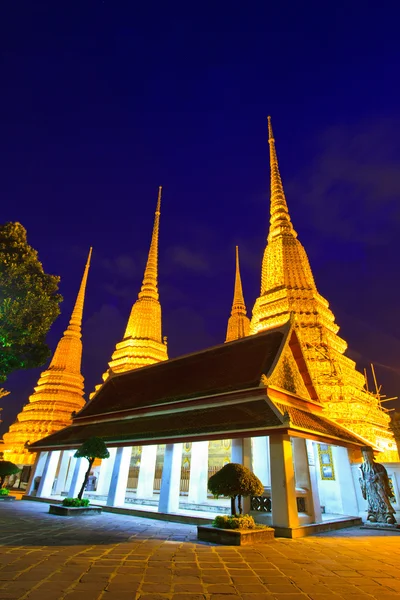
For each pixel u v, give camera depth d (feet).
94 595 20.06
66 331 161.38
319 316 98.32
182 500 67.67
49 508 60.59
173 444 58.70
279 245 118.62
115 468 65.82
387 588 23.21
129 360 136.26
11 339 68.08
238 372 62.03
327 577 25.62
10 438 132.16
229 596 20.92
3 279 66.18
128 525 47.62
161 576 24.43
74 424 84.38
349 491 61.00
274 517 44.88
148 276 160.97
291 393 58.49
